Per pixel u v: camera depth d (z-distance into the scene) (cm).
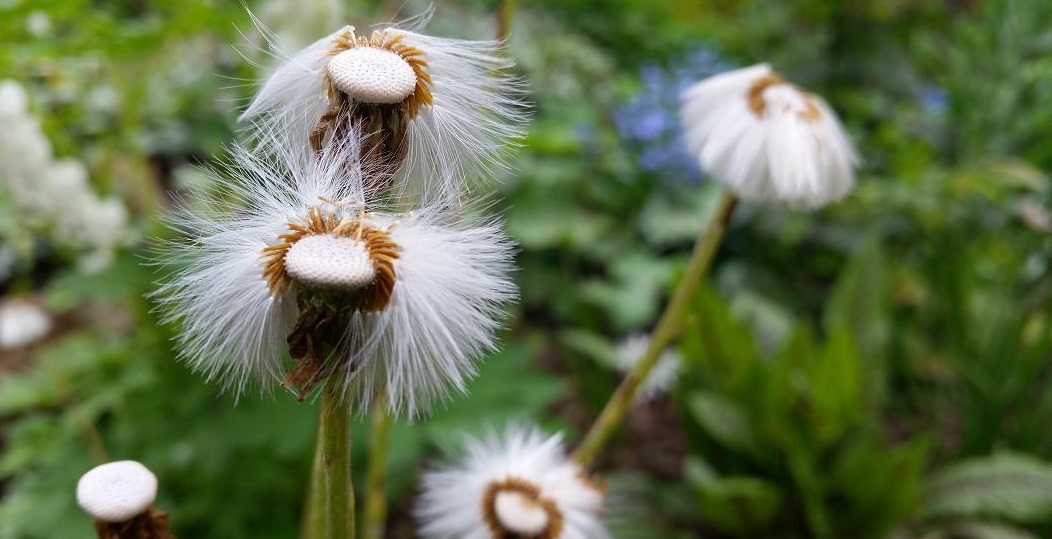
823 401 40
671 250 69
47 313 55
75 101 42
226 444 36
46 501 37
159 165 59
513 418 36
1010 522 39
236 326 18
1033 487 38
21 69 35
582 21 93
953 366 51
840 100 77
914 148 61
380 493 28
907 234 62
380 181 18
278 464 39
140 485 18
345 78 17
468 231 18
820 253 67
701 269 27
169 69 42
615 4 95
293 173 18
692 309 42
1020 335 47
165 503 37
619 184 69
